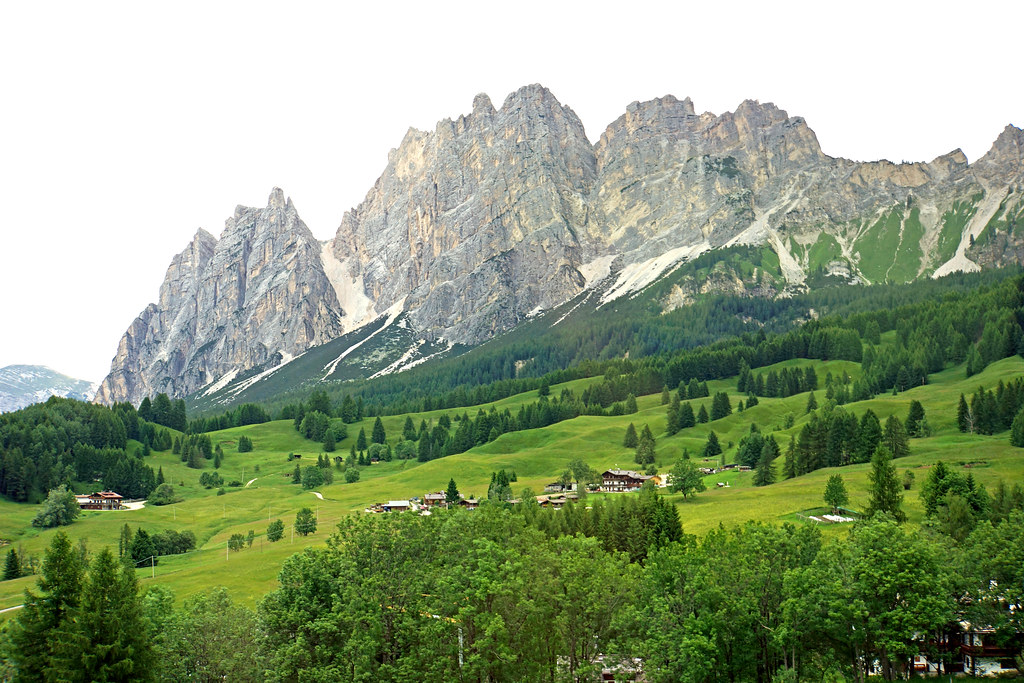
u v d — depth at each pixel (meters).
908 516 117.44
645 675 70.00
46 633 68.62
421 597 76.62
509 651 69.56
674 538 111.62
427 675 70.56
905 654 67.19
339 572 79.00
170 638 77.19
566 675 72.25
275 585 118.06
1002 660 75.25
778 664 71.62
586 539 88.75
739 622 68.75
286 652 73.19
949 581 70.56
